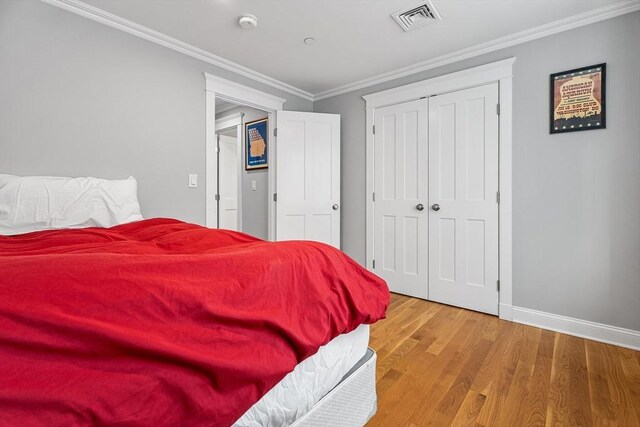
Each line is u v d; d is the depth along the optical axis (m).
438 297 2.72
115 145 2.05
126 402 0.48
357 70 2.90
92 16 1.94
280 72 2.94
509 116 2.32
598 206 2.00
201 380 0.56
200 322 0.62
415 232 2.86
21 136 1.70
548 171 2.17
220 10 1.97
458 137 2.58
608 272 1.97
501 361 1.72
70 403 0.43
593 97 1.99
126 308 0.55
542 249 2.21
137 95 2.16
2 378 0.41
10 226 1.44
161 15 2.02
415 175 2.85
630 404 1.34
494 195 2.41
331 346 0.96
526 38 2.23
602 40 1.96
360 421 1.12
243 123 3.84
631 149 1.89
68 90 1.86
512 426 1.22
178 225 1.55
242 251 0.87
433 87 2.71
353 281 1.08
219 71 2.67
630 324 1.90
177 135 2.38
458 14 2.01
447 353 1.81
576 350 1.85
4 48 1.64
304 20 2.09
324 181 3.28
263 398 0.73
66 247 0.95
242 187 3.86
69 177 1.82
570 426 1.22
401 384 1.50
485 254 2.46
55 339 0.46
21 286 0.50
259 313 0.72
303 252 0.98
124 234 1.43
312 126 3.25
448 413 1.30
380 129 3.08
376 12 2.00
